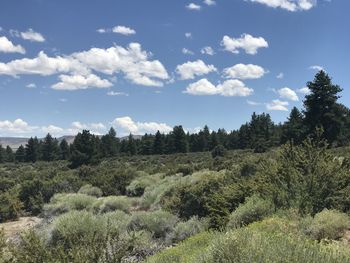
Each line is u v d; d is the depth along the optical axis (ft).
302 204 30.04
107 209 61.82
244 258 17.15
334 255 17.69
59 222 35.65
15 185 93.97
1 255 19.98
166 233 40.52
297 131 131.34
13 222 65.21
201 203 43.96
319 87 129.29
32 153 320.09
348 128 145.69
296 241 18.86
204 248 22.88
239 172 50.24
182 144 317.22
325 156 34.22
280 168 35.58
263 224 25.98
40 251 19.11
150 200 65.57
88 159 177.06
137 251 33.78
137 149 330.13
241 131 298.76
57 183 86.02
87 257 19.22
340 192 30.63
